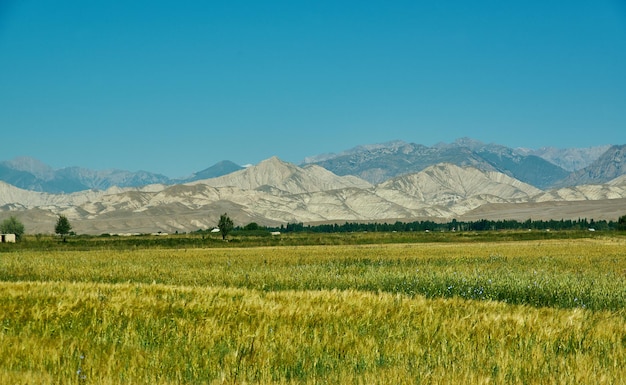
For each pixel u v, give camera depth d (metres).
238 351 13.66
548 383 11.42
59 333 15.48
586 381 11.55
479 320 17.42
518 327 16.55
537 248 78.19
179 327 16.17
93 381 11.46
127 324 16.61
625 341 15.68
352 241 116.69
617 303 25.95
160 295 21.83
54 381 11.31
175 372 12.29
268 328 16.12
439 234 144.38
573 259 54.53
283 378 11.54
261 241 115.19
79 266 50.00
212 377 11.99
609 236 131.00
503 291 29.44
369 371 12.16
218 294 22.09
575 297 27.22
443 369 12.16
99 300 19.80
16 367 12.47
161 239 109.81
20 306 18.72
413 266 46.41
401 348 14.27
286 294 22.03
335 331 16.17
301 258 58.88
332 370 12.41
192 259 58.69
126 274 42.69
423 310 19.00
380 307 19.22
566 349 14.62
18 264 52.16
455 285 31.55
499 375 11.73
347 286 33.75
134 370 12.27
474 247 84.06
